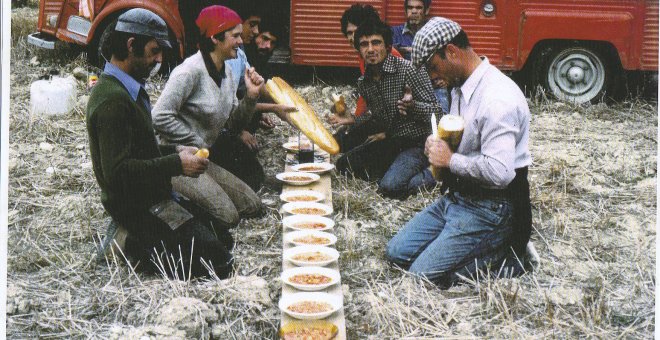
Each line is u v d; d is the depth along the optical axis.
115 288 4.53
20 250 5.09
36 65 9.91
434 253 4.61
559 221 5.64
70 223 5.54
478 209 4.62
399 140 6.25
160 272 4.64
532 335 4.14
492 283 4.57
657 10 8.59
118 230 4.72
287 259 4.56
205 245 4.61
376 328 4.22
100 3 9.35
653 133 7.95
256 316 4.27
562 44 8.89
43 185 6.22
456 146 4.54
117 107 4.26
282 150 7.18
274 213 5.67
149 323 4.14
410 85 6.01
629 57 8.66
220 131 5.67
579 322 4.27
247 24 6.75
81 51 10.27
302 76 9.84
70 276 4.76
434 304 4.40
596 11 8.66
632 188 6.44
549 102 8.86
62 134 7.53
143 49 4.30
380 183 6.08
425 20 8.54
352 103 8.78
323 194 5.59
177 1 9.13
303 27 9.08
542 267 4.92
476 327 4.20
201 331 4.02
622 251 5.24
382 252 5.12
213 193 5.25
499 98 4.39
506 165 4.38
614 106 8.91
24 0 13.92
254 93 5.71
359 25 6.09
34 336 4.14
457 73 4.51
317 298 4.14
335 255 4.61
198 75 5.27
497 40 8.79
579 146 7.45
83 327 4.20
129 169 4.27
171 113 5.20
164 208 4.59
